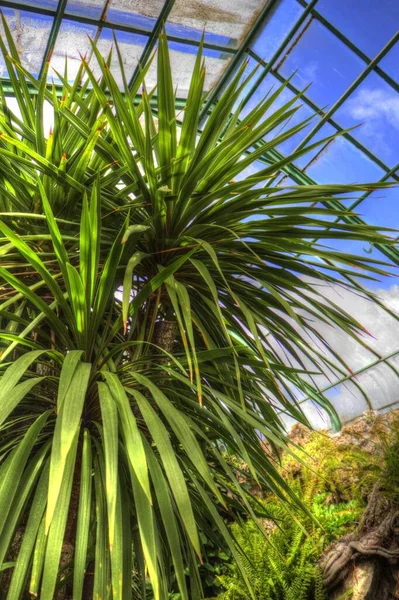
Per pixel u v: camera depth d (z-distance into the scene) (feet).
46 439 5.74
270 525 13.79
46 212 5.12
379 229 6.82
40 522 4.75
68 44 17.71
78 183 6.33
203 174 6.53
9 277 5.21
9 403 4.50
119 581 4.30
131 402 6.08
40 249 6.64
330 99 19.52
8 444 5.39
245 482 15.21
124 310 5.01
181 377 5.67
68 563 5.57
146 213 6.80
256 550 12.07
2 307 5.46
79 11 16.87
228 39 18.63
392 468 11.79
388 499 11.79
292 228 6.97
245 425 6.78
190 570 5.67
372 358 25.41
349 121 19.74
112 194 6.91
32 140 7.04
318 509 13.57
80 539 4.59
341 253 6.82
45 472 4.97
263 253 7.03
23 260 6.48
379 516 11.81
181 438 4.94
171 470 4.60
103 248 6.47
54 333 6.34
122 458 5.42
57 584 5.48
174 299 5.54
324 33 18.16
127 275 5.42
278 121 6.97
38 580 4.44
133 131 6.47
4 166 6.49
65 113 6.54
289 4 17.62
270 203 6.85
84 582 6.08
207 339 6.26
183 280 6.95
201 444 6.94
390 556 11.23
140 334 6.47
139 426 6.22
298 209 6.84
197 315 7.11
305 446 16.96
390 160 20.02
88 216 5.09
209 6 17.34
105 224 6.92
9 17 16.71
